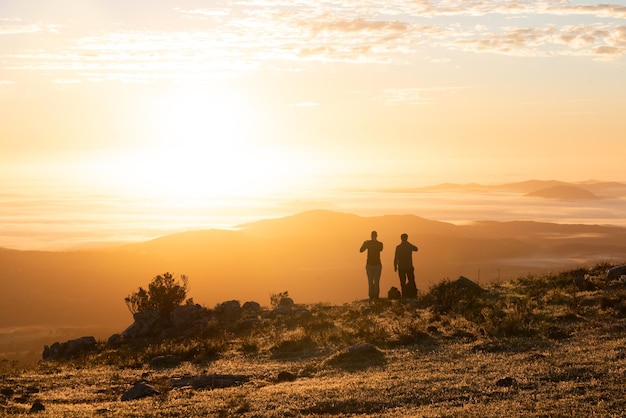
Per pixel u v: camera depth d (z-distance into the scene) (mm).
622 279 21234
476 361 14266
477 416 9914
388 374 13727
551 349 14633
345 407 11367
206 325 23906
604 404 10125
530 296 21438
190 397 13078
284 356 17844
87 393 14523
